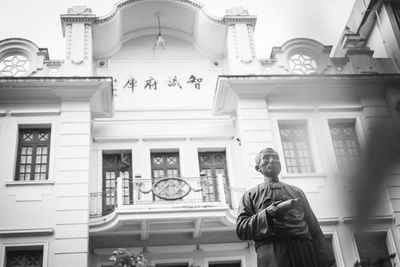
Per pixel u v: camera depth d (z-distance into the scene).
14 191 14.38
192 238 15.59
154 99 18.03
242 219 4.80
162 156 17.05
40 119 15.64
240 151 17.00
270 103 16.97
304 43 18.34
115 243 15.15
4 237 13.74
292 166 16.30
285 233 4.40
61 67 16.78
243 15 18.53
